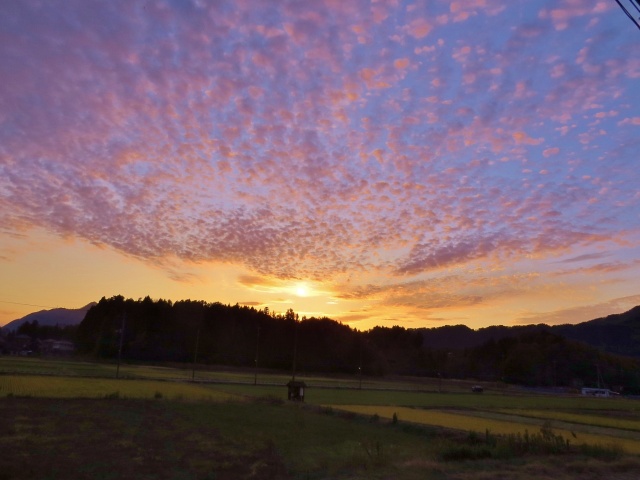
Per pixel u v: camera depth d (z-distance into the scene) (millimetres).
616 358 164250
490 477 12297
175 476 14578
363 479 12188
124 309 155375
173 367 124000
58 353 148375
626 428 38469
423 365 184500
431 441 24375
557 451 17234
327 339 166500
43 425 23750
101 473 14617
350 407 45438
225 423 27641
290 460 17500
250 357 150500
